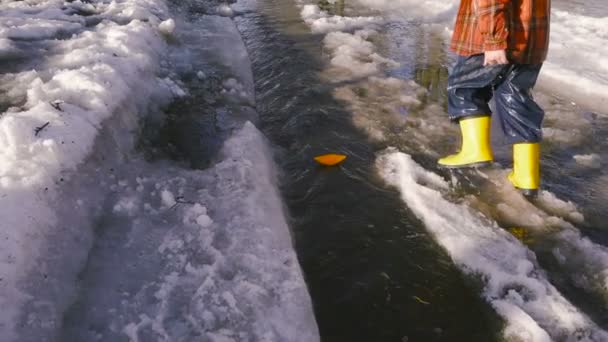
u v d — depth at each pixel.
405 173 3.17
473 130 3.07
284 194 3.06
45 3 6.11
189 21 6.41
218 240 2.39
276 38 6.03
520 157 2.93
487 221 2.72
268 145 3.56
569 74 4.71
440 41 5.91
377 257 2.54
